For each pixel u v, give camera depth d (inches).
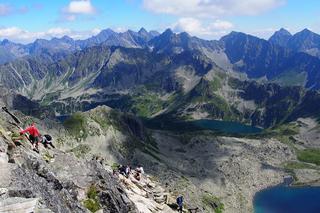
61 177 1653.5
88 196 1689.2
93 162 1879.9
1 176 1210.6
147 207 2156.7
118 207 1755.7
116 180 2079.2
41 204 1111.0
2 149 1448.1
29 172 1317.7
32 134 1892.2
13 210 1048.2
